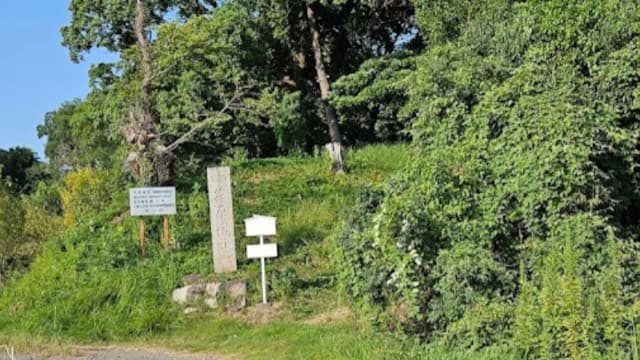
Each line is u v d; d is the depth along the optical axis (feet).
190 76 57.21
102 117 66.59
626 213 24.07
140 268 34.50
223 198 34.91
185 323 29.96
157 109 56.59
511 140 23.27
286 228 39.88
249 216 42.27
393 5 67.15
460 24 42.98
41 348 27.02
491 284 21.49
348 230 25.30
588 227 20.53
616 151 22.68
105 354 25.93
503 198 22.76
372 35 72.23
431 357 19.93
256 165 56.59
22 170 168.14
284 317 29.78
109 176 54.19
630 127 25.75
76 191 54.85
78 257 36.45
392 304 23.00
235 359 24.44
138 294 31.96
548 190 21.47
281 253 36.99
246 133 65.87
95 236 39.65
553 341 17.98
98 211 47.91
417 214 22.17
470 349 19.88
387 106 62.13
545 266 20.12
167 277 33.42
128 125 45.55
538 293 19.25
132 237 38.34
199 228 39.86
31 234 49.39
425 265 22.02
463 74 30.42
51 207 66.08
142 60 47.14
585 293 18.24
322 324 28.04
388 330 23.04
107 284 32.58
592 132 21.89
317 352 23.41
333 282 32.78
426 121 29.09
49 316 30.45
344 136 69.72
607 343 17.61
